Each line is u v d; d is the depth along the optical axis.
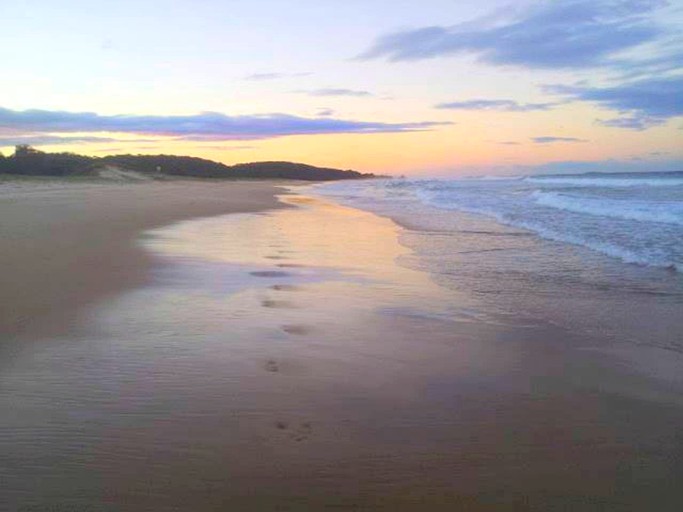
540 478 4.24
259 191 55.25
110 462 4.30
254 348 6.94
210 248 14.78
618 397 5.75
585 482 4.20
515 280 11.26
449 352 7.03
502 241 16.86
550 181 62.12
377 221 23.58
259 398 5.50
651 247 14.37
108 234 16.48
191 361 6.43
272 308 8.87
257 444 4.63
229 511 3.78
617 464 4.45
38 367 6.11
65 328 7.45
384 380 6.06
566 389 5.93
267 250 14.74
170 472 4.20
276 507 3.84
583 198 30.00
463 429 4.99
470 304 9.39
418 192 50.84
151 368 6.18
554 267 12.57
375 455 4.51
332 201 39.62
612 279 11.27
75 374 5.95
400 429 4.96
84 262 11.89
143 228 18.58
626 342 7.51
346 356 6.77
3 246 13.27
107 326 7.61
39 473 4.14
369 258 13.90
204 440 4.67
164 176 79.44
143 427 4.86
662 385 6.08
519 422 5.15
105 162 75.00
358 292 10.16
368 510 3.83
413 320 8.40
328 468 4.31
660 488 4.13
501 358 6.85
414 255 14.36
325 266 12.68
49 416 5.01
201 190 51.62
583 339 7.60
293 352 6.85
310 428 4.93
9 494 3.88
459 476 4.25
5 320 7.68
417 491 4.05
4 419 4.93
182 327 7.69
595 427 5.07
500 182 69.75
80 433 4.72
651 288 10.49
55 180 55.56
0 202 26.23
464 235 18.48
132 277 10.70
